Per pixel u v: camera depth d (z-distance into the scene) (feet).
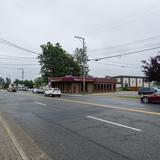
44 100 109.91
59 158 25.57
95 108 70.79
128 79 385.09
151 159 24.70
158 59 131.03
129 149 28.22
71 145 30.53
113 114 57.31
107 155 26.22
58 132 38.60
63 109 70.85
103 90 267.18
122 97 135.03
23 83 469.98
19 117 57.00
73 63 281.95
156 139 32.63
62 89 243.19
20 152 26.76
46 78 269.03
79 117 53.98
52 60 266.57
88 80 247.91
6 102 101.91
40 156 26.22
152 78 132.36
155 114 56.54
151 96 90.58
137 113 58.65
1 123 47.50
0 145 29.60
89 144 30.81
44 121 50.16
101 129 39.91
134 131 37.83
